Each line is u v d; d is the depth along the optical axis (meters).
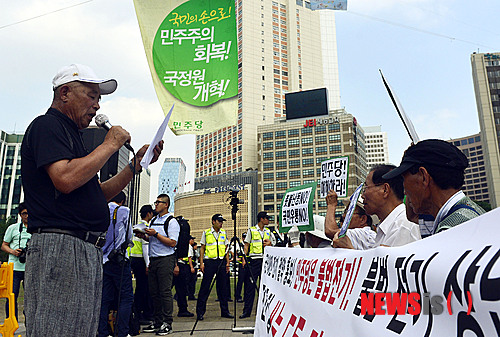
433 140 1.61
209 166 100.00
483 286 0.74
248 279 7.36
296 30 100.62
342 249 1.64
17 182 87.19
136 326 5.46
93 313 1.89
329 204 3.18
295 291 2.20
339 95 127.00
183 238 6.51
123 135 1.88
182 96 4.49
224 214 82.88
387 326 1.08
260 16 96.38
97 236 1.95
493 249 0.77
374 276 1.24
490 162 86.12
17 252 6.18
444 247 0.94
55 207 1.79
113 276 4.60
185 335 5.37
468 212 1.36
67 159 1.76
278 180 77.56
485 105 89.88
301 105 80.06
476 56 94.50
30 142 1.82
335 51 130.38
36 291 1.72
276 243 7.98
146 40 4.65
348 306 1.37
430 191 1.57
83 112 2.01
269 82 94.31
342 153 73.62
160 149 2.47
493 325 0.71
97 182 2.08
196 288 15.67
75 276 1.78
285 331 2.08
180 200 96.25
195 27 4.65
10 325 3.33
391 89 2.42
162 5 4.73
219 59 4.53
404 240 2.06
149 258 5.67
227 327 6.04
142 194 192.38
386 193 2.36
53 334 1.67
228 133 94.44
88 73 2.04
